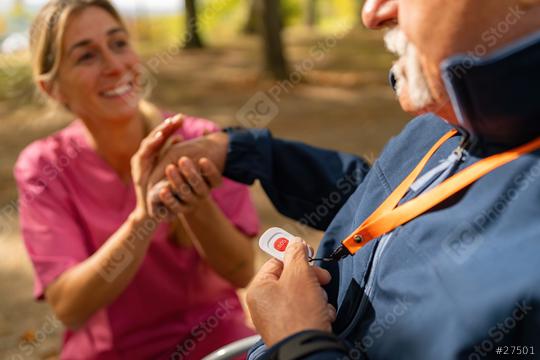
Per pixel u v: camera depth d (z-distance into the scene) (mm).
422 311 1008
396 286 1068
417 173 1233
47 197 2123
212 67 15164
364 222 1229
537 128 999
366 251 1199
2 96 9828
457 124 1129
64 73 2092
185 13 19141
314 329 1077
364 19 1181
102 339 2141
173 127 1711
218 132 1765
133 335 2146
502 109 982
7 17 14797
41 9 2123
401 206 1130
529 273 909
